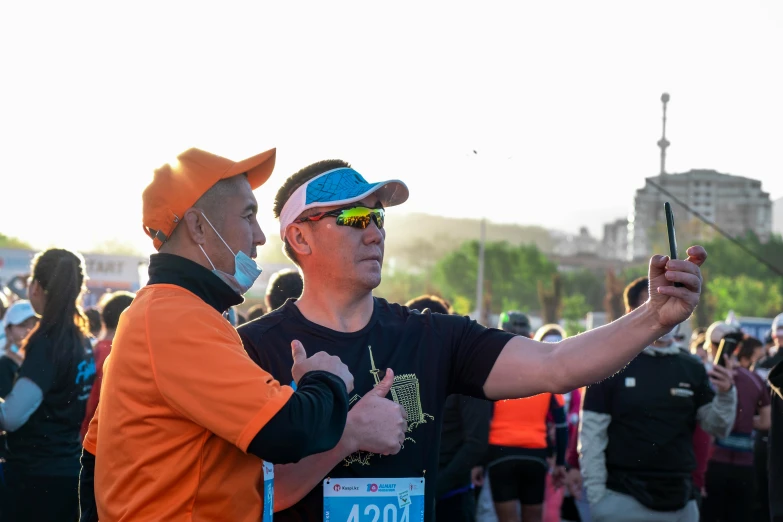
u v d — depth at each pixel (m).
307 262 2.65
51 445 4.48
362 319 2.64
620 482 5.12
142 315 2.05
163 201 2.17
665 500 5.07
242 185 2.25
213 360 1.99
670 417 5.11
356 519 2.44
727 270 87.44
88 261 25.06
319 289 2.64
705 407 5.21
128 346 2.05
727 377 5.15
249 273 2.25
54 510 4.52
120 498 2.04
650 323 2.38
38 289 4.52
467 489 5.17
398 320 2.67
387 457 2.47
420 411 2.54
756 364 10.45
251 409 1.94
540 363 2.52
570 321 85.19
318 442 2.02
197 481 2.02
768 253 87.56
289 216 2.67
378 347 2.57
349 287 2.61
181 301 2.08
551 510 8.55
